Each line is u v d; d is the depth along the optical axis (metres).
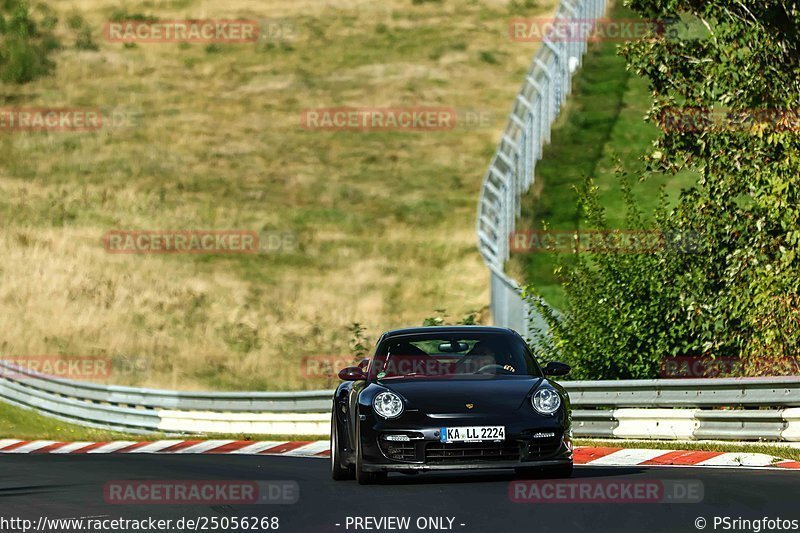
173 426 88.69
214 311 137.75
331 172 184.75
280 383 121.12
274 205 172.50
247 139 198.62
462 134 196.88
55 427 94.19
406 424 39.34
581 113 138.62
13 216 165.38
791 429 49.53
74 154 190.50
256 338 131.12
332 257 152.88
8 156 188.62
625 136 132.75
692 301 63.62
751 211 62.44
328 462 55.84
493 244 106.62
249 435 81.62
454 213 166.75
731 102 62.22
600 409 61.31
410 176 181.88
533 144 125.44
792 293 59.28
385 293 141.38
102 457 63.25
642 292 67.31
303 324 134.12
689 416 54.09
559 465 39.91
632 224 69.69
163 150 193.25
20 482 46.62
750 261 60.66
